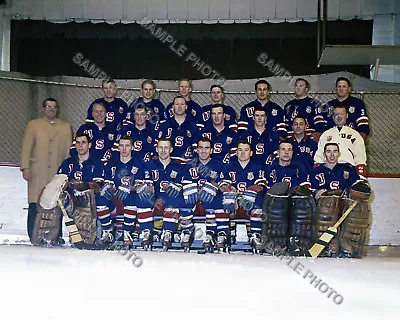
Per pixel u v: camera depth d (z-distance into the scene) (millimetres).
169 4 9781
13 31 9680
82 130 6641
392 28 9352
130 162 5863
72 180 5586
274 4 9617
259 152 6453
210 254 2562
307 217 5195
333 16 9469
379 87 8055
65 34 9703
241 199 5750
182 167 5883
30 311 1395
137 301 1479
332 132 6137
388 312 1466
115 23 9758
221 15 9711
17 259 1994
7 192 6984
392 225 6844
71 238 4922
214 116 6379
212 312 1422
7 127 8047
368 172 7230
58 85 8258
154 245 5918
